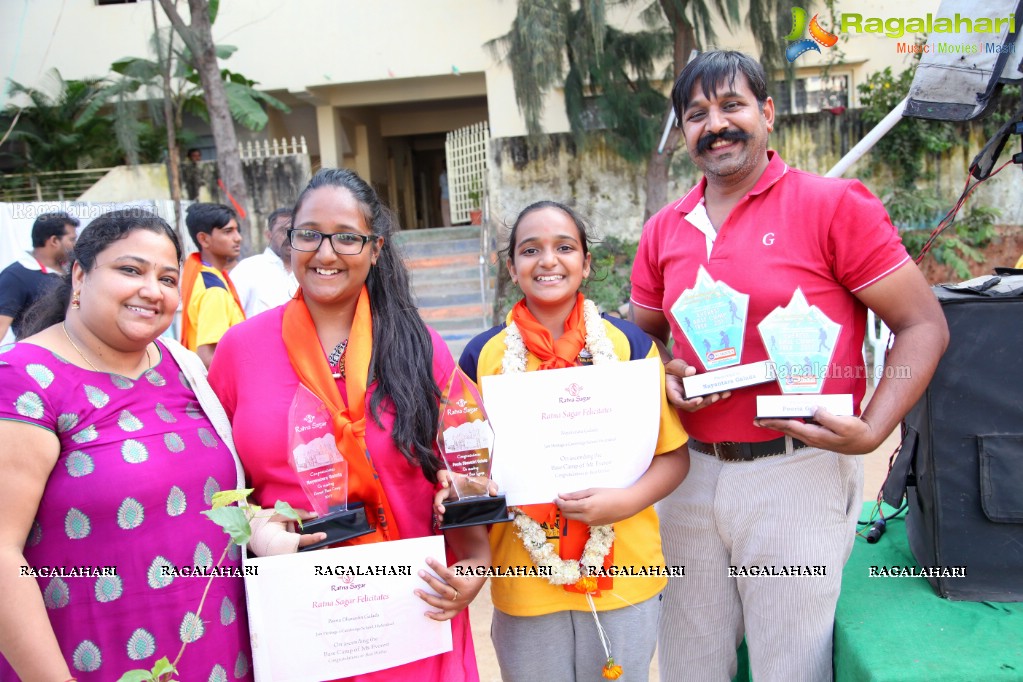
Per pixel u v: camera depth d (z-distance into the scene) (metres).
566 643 2.06
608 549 2.00
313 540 1.68
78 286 1.66
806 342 2.01
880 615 2.21
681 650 2.39
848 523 2.20
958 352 2.17
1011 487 2.16
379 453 1.79
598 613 2.01
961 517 2.22
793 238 2.05
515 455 1.95
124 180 10.85
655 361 1.95
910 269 2.02
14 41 11.84
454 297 10.05
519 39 8.87
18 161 11.59
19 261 4.14
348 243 1.77
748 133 2.05
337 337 1.90
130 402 1.66
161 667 1.48
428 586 1.76
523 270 2.08
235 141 8.98
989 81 2.56
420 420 1.82
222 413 1.84
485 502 1.81
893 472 2.57
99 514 1.55
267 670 1.70
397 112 14.45
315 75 12.04
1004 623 2.12
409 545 1.72
